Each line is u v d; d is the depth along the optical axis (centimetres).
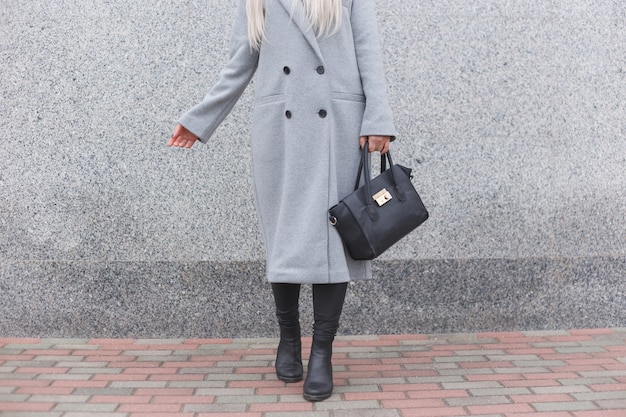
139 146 326
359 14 242
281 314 258
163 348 309
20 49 324
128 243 326
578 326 337
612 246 338
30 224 325
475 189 334
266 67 239
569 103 335
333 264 229
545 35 334
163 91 326
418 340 321
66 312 325
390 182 235
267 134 238
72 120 325
